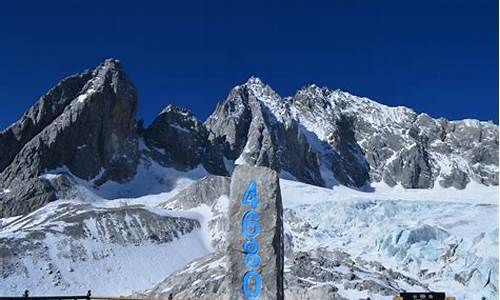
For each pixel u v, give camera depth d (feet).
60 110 622.54
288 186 528.22
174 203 486.38
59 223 339.57
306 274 216.33
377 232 326.03
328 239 342.44
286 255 263.90
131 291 285.64
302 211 393.09
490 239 271.49
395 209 384.27
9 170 547.49
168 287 250.57
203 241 382.42
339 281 205.36
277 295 53.26
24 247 293.64
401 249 294.25
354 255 304.71
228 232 55.01
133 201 547.90
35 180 514.68
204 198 469.98
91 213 359.46
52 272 281.74
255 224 54.75
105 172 588.91
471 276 252.42
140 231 356.79
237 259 54.34
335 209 385.09
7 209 487.61
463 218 360.48
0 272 265.34
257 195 55.36
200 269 261.65
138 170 618.03
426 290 231.91
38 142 565.12
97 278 291.79
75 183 541.34
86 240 324.60
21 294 253.65
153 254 336.90
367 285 198.18
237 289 53.78
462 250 277.64
